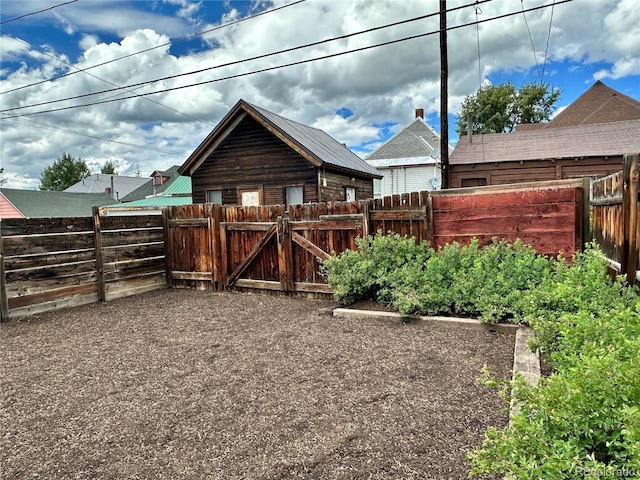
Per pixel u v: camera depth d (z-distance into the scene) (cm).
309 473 194
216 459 209
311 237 617
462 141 1750
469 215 532
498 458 138
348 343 385
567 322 247
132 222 691
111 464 208
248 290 676
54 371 345
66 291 590
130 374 332
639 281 324
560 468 118
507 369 306
